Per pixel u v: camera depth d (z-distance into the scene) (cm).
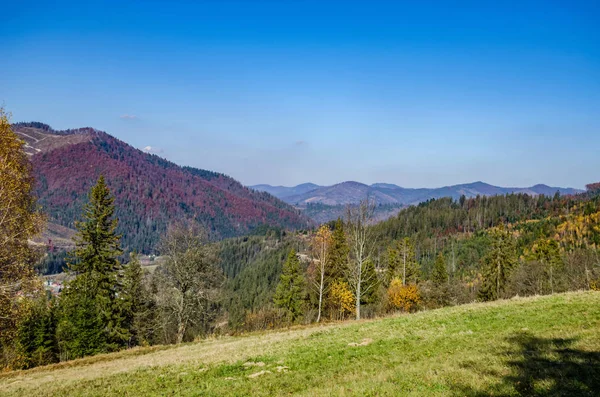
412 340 1730
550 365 1116
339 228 5859
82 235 4181
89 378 1794
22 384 1922
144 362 2178
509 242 7656
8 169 2142
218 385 1385
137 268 4888
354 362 1506
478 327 1798
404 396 995
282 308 6028
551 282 6712
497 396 938
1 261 2106
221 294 4512
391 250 8231
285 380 1351
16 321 2244
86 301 4091
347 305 5294
